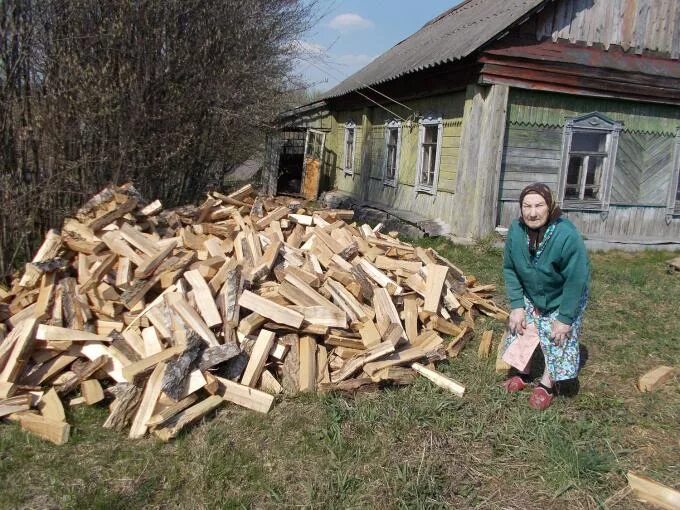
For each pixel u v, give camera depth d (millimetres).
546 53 9367
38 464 3061
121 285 4230
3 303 4227
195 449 3240
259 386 3867
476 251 8867
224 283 4250
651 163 10578
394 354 4160
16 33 5512
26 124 5734
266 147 15562
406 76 11234
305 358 3975
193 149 7867
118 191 5055
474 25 11039
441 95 10758
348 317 4230
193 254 4621
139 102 6715
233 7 7809
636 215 10672
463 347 4820
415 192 11922
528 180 9797
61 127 5891
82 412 3539
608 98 9906
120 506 2787
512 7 9906
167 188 7812
